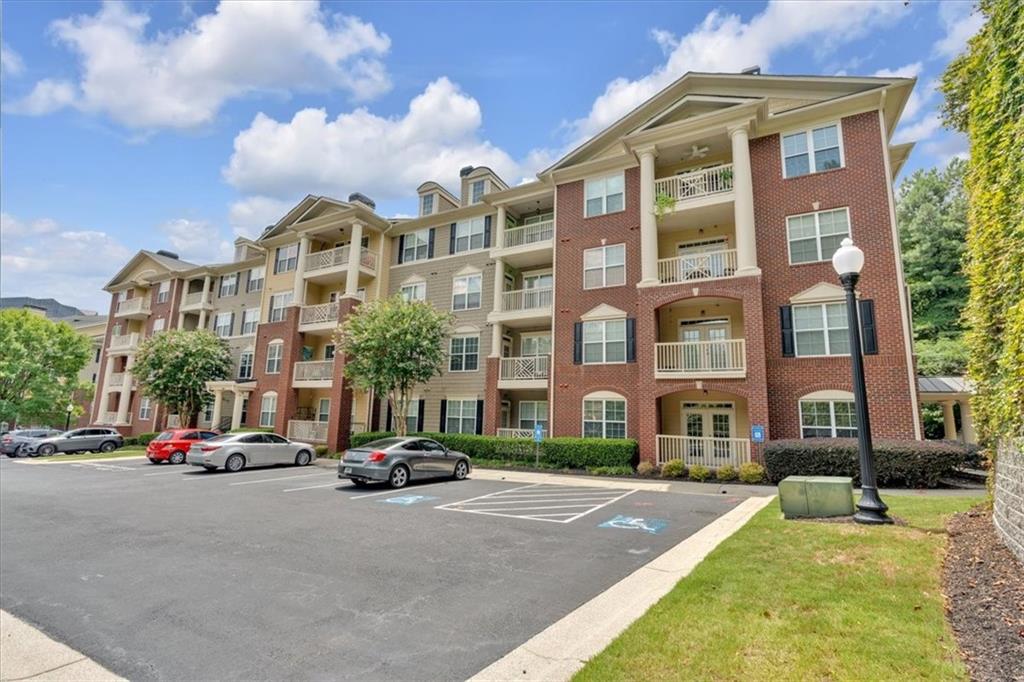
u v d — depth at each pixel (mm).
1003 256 5324
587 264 20234
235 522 9125
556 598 5215
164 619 4820
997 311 5965
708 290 16500
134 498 11984
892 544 5898
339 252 27078
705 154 18953
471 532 8242
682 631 3955
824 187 16141
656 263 17844
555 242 21125
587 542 7539
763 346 15406
